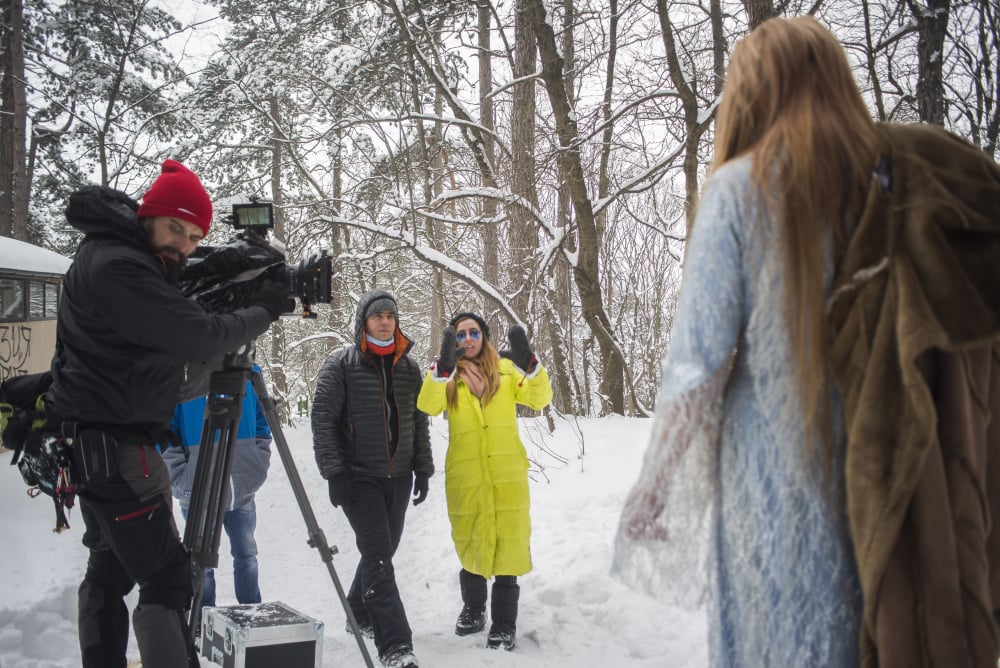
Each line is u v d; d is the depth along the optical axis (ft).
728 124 5.99
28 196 62.44
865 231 5.20
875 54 29.68
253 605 12.05
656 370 86.74
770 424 5.29
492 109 41.75
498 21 39.55
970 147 5.51
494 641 13.96
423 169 39.60
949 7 29.96
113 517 9.13
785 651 5.24
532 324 34.04
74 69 62.28
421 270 80.74
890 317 5.01
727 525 5.52
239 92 60.54
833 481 5.22
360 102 42.29
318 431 13.93
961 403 4.99
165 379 9.46
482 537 14.07
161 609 9.39
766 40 5.80
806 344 5.18
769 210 5.34
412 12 37.04
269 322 10.41
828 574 5.20
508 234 38.93
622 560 5.72
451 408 14.51
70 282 9.17
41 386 9.77
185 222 9.60
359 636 11.91
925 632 4.72
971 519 4.91
